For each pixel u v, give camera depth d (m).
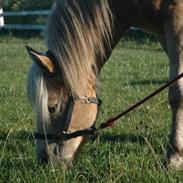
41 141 6.27
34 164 6.69
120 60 20.55
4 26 33.94
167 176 6.33
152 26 6.86
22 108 11.19
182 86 6.62
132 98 11.90
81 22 6.21
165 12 6.63
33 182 6.22
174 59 6.57
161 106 10.89
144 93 12.48
